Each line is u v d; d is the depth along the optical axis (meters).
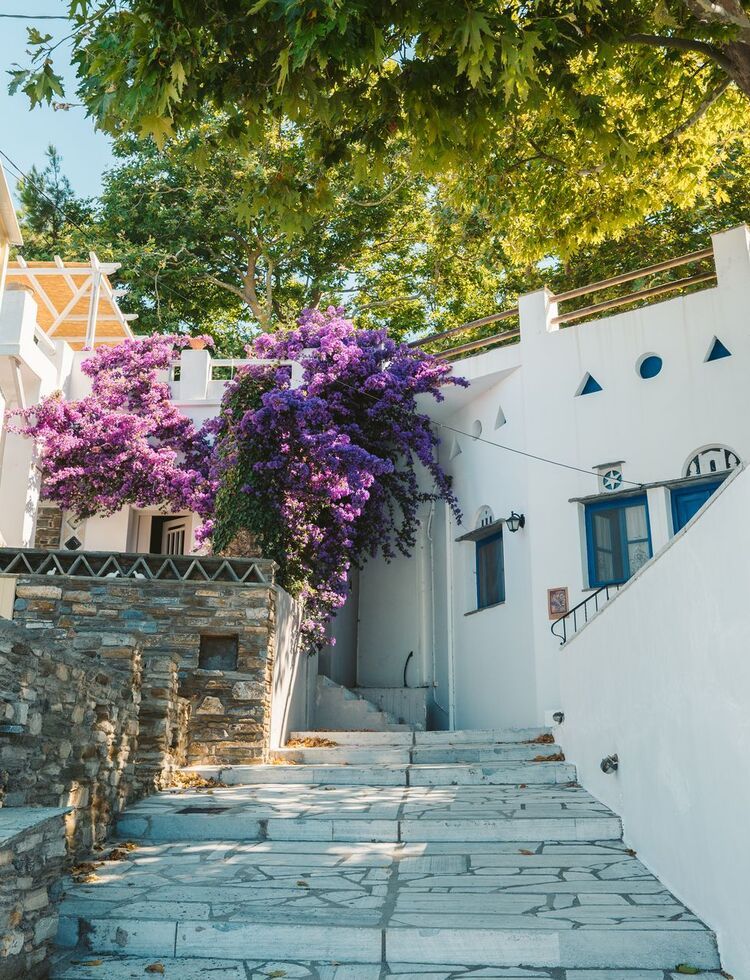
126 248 26.14
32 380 15.93
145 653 9.90
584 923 5.35
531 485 14.56
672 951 5.11
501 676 14.92
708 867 5.32
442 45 8.14
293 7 6.54
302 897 5.97
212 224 26.27
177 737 9.92
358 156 9.30
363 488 15.02
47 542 16.25
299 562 14.05
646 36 9.66
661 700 6.42
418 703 16.61
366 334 17.30
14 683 5.61
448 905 5.75
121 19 7.39
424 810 8.15
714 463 12.96
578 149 11.80
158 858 6.98
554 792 8.99
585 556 13.77
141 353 16.88
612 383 14.09
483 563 16.36
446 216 18.36
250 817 7.78
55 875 4.96
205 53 7.72
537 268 23.41
